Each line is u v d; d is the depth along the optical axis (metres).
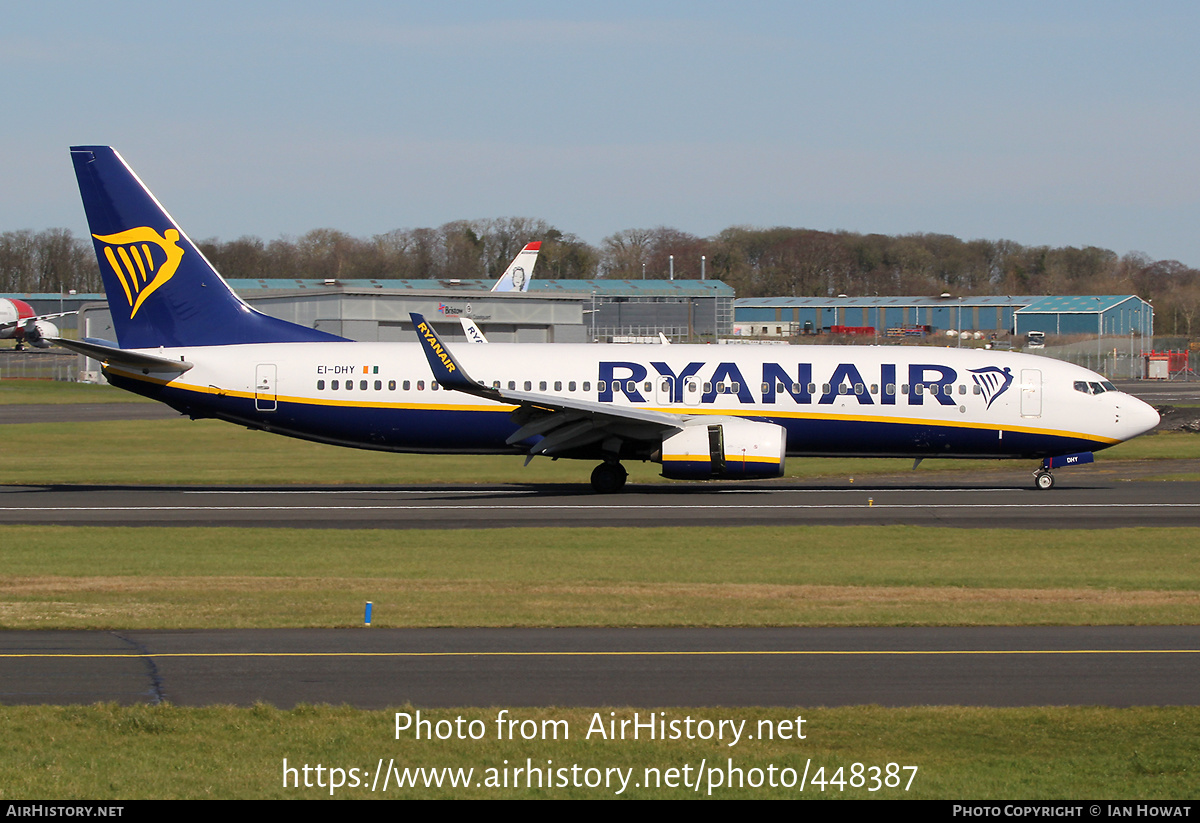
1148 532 115.50
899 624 72.12
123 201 152.88
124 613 74.50
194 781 45.53
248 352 153.38
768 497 146.50
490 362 153.62
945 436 151.88
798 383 151.75
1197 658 64.00
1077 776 46.34
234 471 182.12
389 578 89.44
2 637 68.00
